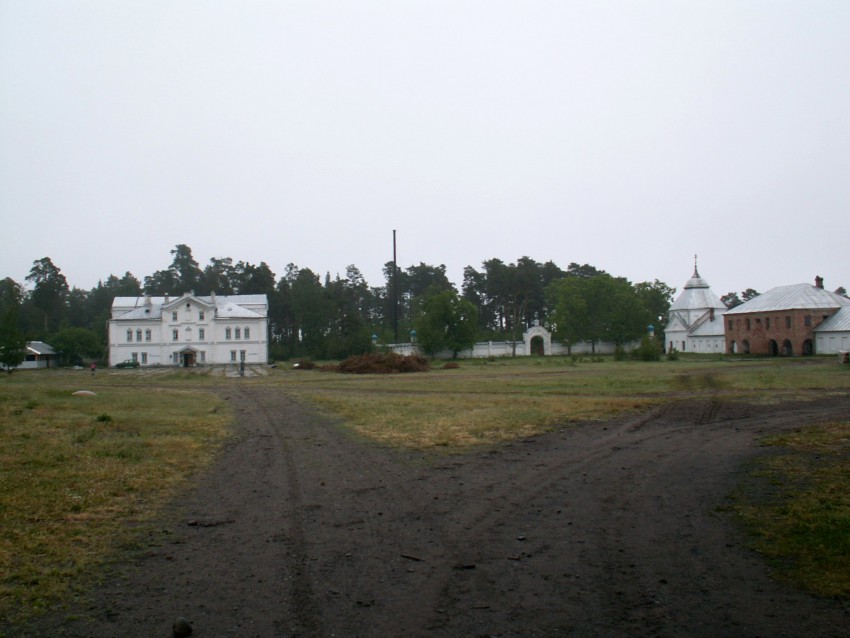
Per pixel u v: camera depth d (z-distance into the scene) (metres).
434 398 31.20
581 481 12.66
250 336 105.06
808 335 89.25
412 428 20.05
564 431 19.48
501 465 14.34
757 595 6.95
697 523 9.62
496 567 7.87
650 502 10.94
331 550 8.58
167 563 8.16
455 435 18.55
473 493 11.71
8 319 75.50
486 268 141.88
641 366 64.31
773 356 85.44
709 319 112.62
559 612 6.58
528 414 23.28
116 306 113.38
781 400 27.81
